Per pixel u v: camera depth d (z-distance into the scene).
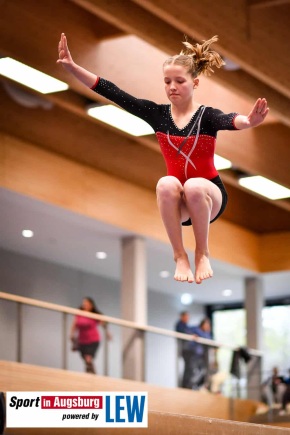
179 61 6.14
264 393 19.08
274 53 12.94
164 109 6.26
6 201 17.14
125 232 19.16
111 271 23.09
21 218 18.41
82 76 6.28
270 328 26.14
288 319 26.00
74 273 22.80
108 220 18.56
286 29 13.29
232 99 15.30
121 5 11.65
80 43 12.97
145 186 19.56
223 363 19.34
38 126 16.72
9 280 21.03
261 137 16.62
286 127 17.02
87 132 17.33
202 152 6.15
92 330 17.00
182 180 6.21
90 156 18.05
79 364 16.64
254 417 18.97
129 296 19.19
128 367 17.61
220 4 11.98
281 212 21.59
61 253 21.30
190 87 6.15
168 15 11.15
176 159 6.18
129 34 13.05
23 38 12.49
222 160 16.36
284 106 14.48
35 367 15.66
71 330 16.61
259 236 22.53
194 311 26.44
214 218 6.33
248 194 21.12
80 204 17.95
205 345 19.09
